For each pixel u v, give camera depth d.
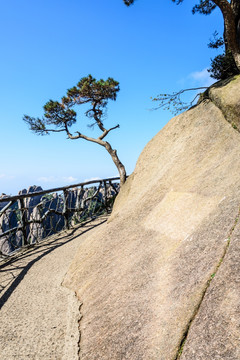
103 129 13.42
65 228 8.02
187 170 4.02
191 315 1.76
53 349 2.56
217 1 4.66
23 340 2.80
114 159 12.74
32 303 3.59
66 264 4.89
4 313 3.46
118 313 2.42
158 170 4.89
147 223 3.58
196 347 1.54
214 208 2.71
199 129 4.70
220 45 6.93
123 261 3.22
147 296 2.32
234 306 1.56
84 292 3.31
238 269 1.76
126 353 1.95
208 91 5.20
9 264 5.55
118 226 4.08
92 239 4.26
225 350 1.40
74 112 13.42
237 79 4.46
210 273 1.93
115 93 13.17
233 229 2.16
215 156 3.77
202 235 2.45
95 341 2.32
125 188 6.29
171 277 2.29
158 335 1.86
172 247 2.72
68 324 2.82
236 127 3.82
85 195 9.23
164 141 5.50
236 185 2.73
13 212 6.27
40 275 4.60
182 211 3.16
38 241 6.94
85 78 12.84
